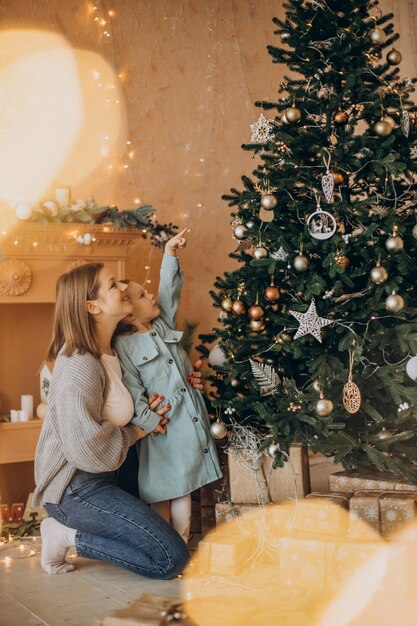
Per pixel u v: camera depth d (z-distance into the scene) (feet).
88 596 9.44
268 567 10.29
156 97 16.90
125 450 10.13
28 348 14.83
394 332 10.36
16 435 13.01
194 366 11.89
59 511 10.09
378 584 8.95
